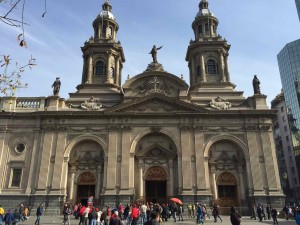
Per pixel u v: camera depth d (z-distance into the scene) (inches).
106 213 940.0
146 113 1705.2
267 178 1566.2
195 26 2273.6
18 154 1652.3
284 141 3629.4
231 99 1835.6
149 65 1967.3
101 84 1995.6
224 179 1644.9
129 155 1630.2
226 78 2038.6
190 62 2188.7
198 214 1152.2
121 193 1535.4
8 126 1707.7
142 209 1145.4
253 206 1435.8
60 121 1711.4
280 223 1208.2
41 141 1672.0
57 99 1780.3
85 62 2134.6
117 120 1711.4
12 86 395.9
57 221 1277.1
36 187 1566.2
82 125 1707.7
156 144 1683.1
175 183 1622.8
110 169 1594.5
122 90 1932.8
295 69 3651.6
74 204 1598.2
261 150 1633.9
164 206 1320.1
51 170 1604.3
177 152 1640.0
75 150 1706.4
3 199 1549.0
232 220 717.3
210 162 1644.9
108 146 1649.9
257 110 1694.1
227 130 1686.8
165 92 1831.9
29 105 1786.4
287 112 3622.0
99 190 1617.9
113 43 2130.9
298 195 3213.6
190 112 1704.0
